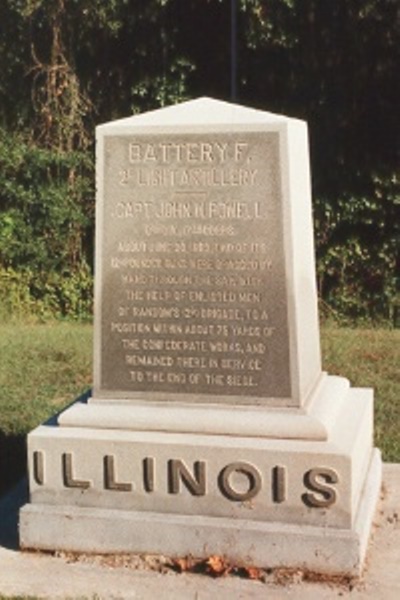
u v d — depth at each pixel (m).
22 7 14.27
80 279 14.92
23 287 14.89
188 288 5.62
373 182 13.69
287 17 13.48
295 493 5.33
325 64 13.66
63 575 5.38
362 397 6.23
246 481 5.38
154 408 5.65
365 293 14.01
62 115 14.70
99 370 5.76
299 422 5.41
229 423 5.47
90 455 5.56
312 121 13.88
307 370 5.78
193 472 5.44
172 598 5.13
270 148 5.45
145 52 14.27
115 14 14.01
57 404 8.71
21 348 11.04
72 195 14.80
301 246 5.70
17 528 5.95
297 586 5.21
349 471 5.27
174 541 5.43
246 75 14.09
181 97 14.40
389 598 5.09
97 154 5.67
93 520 5.52
